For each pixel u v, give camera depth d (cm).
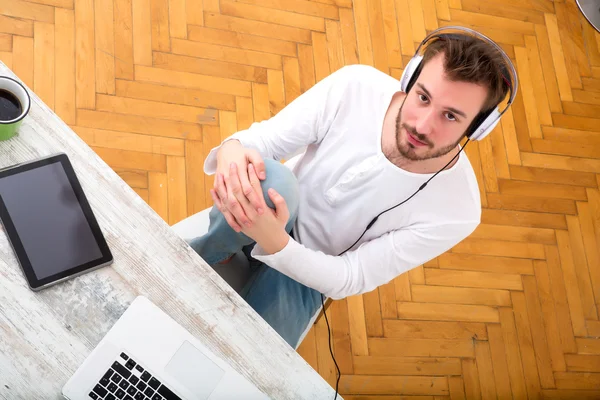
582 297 250
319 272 140
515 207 253
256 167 135
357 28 258
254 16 246
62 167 115
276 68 243
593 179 265
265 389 115
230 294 118
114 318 111
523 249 249
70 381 105
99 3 228
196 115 228
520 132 262
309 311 154
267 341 117
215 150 147
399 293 232
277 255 134
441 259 240
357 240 151
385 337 226
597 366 245
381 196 142
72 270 110
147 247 116
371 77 144
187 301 115
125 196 118
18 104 111
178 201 218
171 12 236
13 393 103
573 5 288
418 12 267
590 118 273
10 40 214
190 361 112
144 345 110
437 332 232
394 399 221
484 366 233
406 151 132
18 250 109
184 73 231
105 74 222
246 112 235
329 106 146
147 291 114
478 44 119
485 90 120
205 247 146
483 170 253
